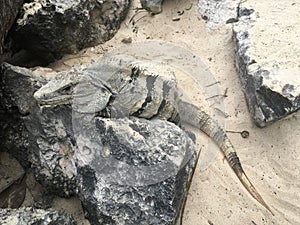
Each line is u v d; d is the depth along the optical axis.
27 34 0.78
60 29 0.79
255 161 0.69
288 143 0.69
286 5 0.80
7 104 0.69
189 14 0.87
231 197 0.66
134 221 0.59
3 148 0.72
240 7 0.82
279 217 0.64
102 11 0.85
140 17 0.89
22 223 0.58
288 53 0.72
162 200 0.59
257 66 0.71
